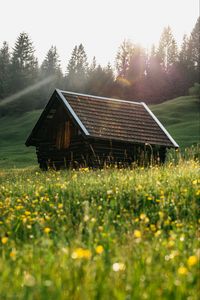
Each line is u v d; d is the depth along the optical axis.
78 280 5.30
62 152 32.94
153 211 11.69
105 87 137.62
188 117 90.06
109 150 30.98
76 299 4.93
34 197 13.71
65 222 10.52
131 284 5.17
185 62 141.00
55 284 5.22
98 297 4.87
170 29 153.75
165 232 9.51
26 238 8.95
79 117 31.31
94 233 8.92
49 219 10.50
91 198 12.85
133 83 135.88
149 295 4.89
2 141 88.75
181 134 69.94
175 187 13.09
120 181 14.17
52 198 13.24
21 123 105.12
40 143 35.16
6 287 5.25
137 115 34.25
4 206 12.68
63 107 33.09
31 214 11.56
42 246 7.43
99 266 5.69
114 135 30.94
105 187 13.66
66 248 6.75
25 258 6.62
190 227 9.44
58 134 33.53
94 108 32.94
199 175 14.37
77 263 5.62
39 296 4.83
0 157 60.78
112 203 11.95
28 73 132.50
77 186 14.20
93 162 30.34
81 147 31.30
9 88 127.38
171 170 16.30
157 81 133.75
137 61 140.88
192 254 6.91
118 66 145.50
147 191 12.81
